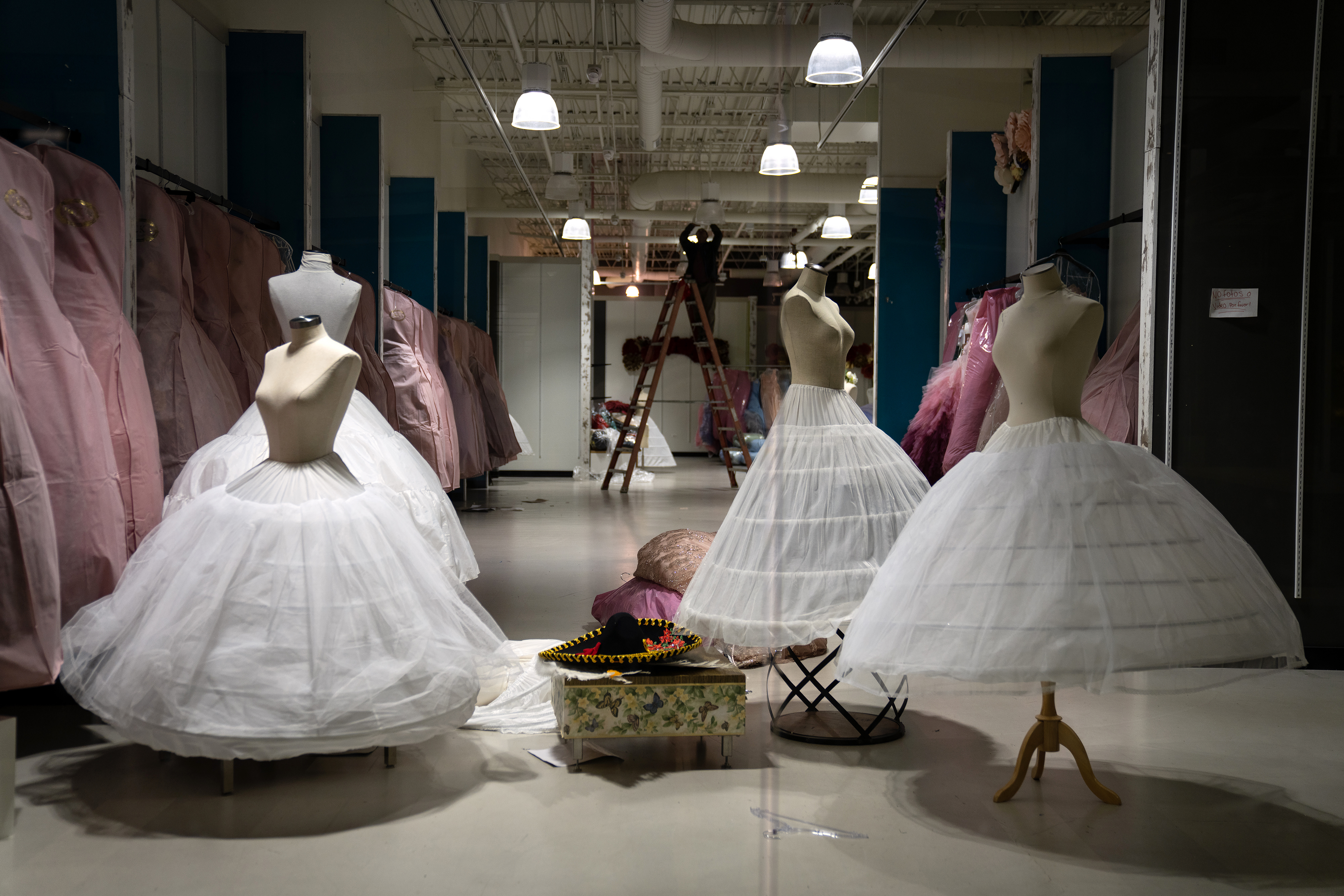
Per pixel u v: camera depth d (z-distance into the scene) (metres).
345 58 4.07
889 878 1.62
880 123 3.49
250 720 1.85
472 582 3.92
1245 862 1.70
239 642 1.92
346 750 1.91
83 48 2.74
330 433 2.23
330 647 1.94
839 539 2.22
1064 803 1.97
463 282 5.78
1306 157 3.12
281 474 2.17
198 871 1.66
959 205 3.93
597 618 3.47
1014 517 1.87
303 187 4.14
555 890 1.58
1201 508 1.94
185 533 2.09
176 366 2.96
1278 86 3.14
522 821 1.88
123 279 2.76
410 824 1.87
